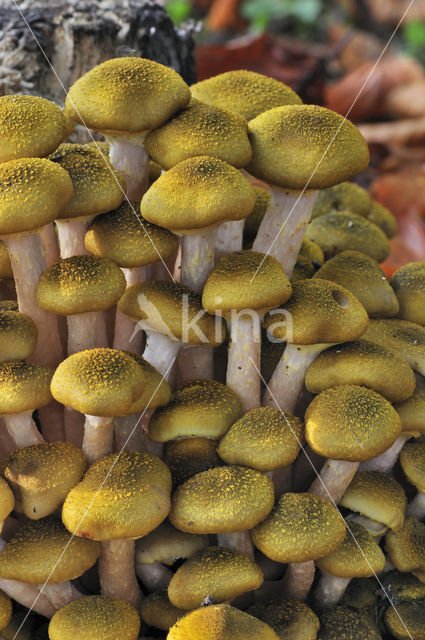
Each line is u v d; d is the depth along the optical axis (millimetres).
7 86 624
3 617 487
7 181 472
